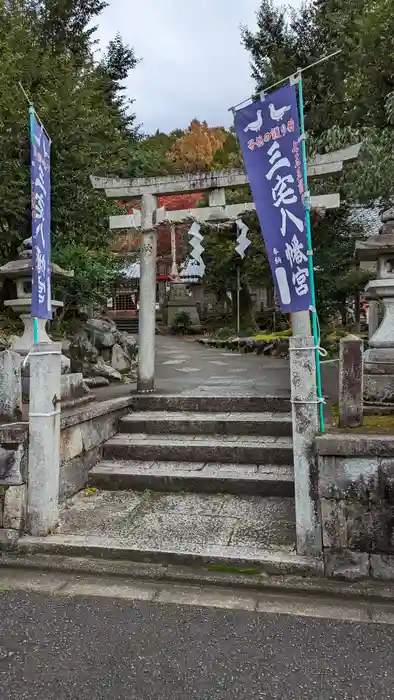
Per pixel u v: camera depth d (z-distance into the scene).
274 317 18.72
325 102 11.38
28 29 9.64
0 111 7.46
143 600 3.08
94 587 3.25
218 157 24.62
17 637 2.70
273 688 2.29
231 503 4.39
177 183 6.70
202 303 26.55
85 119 8.39
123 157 11.12
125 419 5.75
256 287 20.97
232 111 4.16
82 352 8.50
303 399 3.35
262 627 2.77
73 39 13.12
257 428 5.46
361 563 3.20
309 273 3.72
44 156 4.70
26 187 7.95
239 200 13.84
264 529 3.82
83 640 2.66
